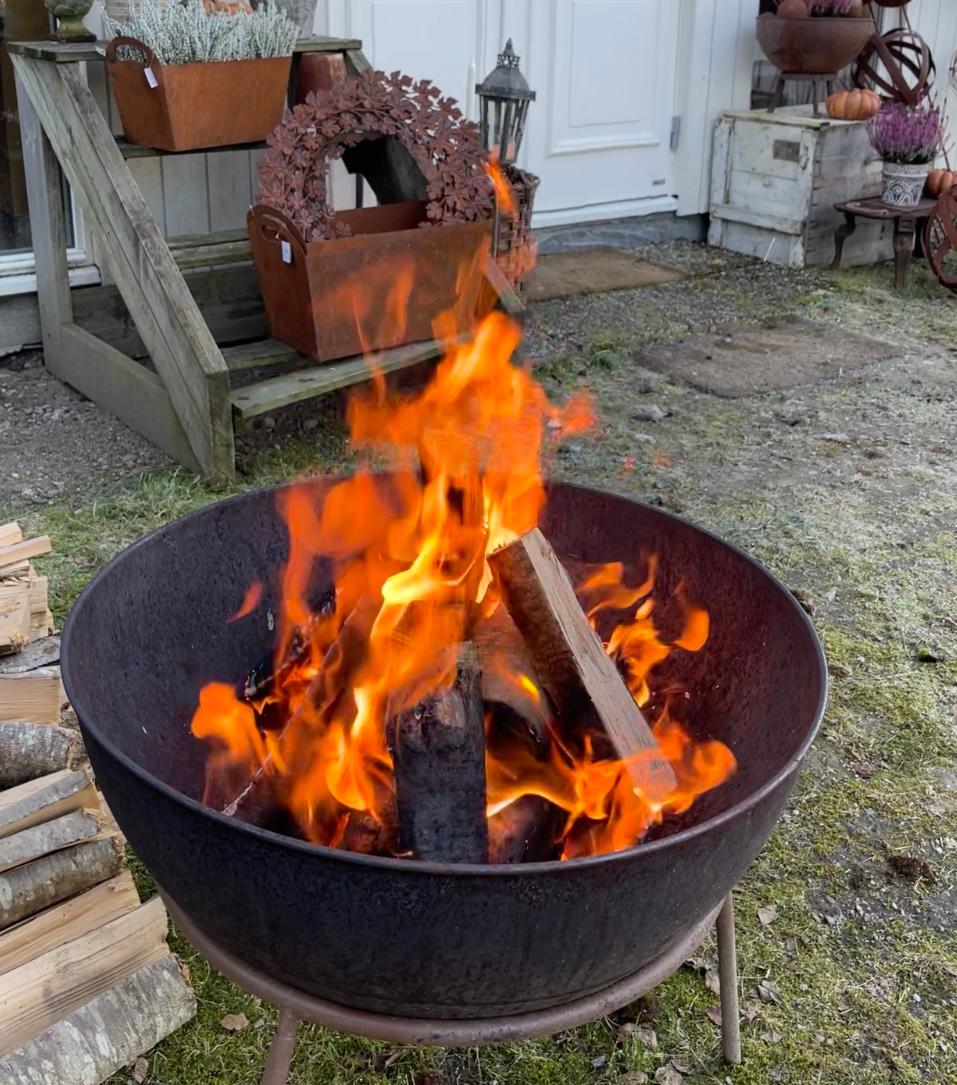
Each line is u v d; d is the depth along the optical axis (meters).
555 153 5.18
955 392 4.07
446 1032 1.19
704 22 5.35
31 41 3.34
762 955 1.82
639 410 3.78
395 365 3.30
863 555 2.97
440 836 1.28
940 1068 1.65
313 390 3.13
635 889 1.09
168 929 1.78
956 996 1.76
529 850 1.44
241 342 4.02
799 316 4.80
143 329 3.18
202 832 1.10
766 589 1.56
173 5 3.22
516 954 1.10
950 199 5.01
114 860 1.60
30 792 1.63
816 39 5.16
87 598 1.42
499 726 1.48
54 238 3.59
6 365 3.91
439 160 3.32
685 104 5.47
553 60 4.98
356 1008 1.22
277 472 3.23
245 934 1.17
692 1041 1.67
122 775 1.17
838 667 2.51
